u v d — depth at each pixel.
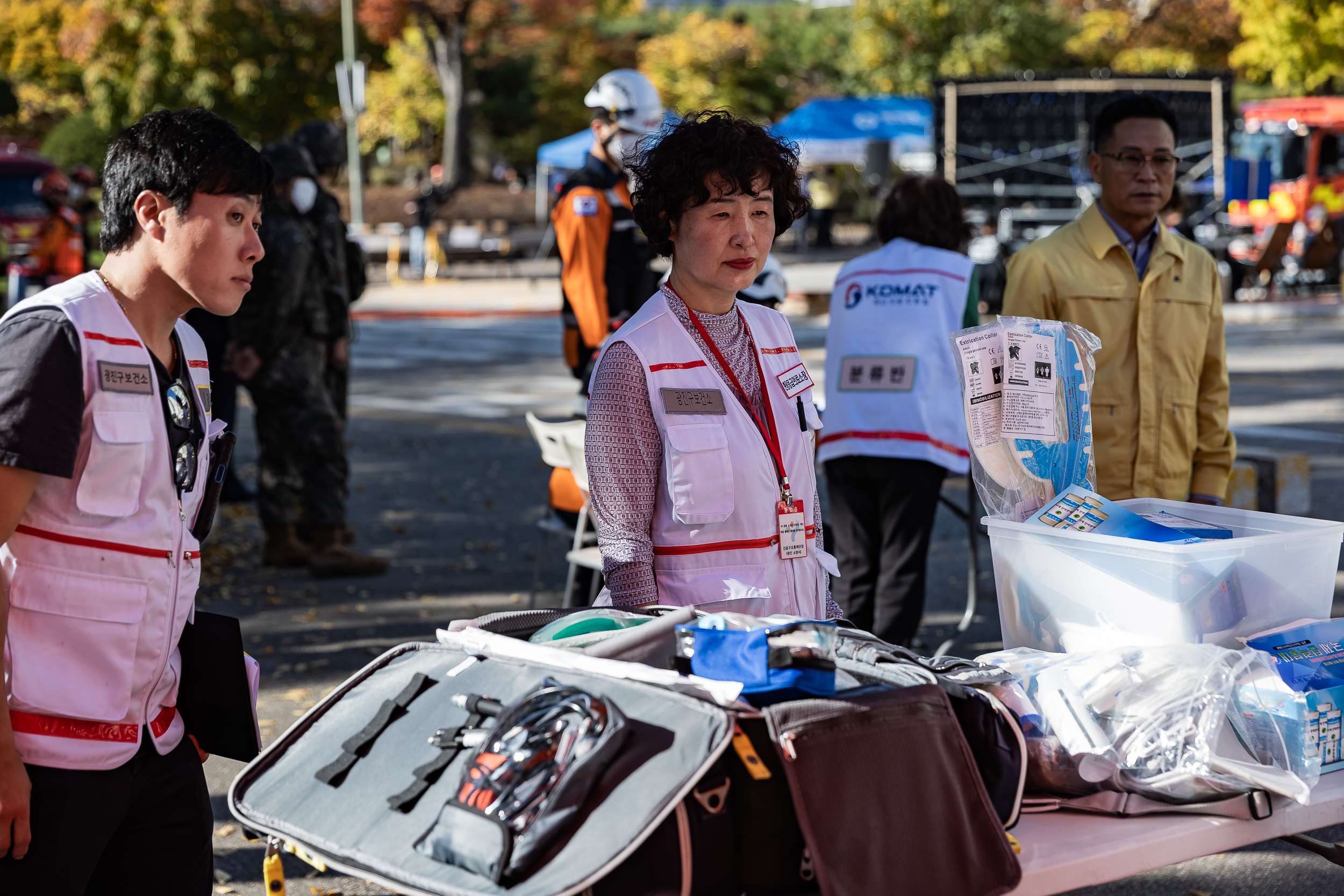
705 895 1.88
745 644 2.09
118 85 44.00
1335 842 4.09
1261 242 23.98
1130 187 3.88
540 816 1.85
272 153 6.91
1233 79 22.25
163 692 2.37
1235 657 2.36
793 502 2.71
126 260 2.24
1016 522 2.71
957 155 23.95
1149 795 2.22
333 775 2.14
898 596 4.88
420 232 32.53
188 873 2.47
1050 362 2.78
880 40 43.47
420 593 7.03
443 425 12.84
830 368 5.02
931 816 1.96
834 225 44.16
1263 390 13.10
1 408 2.06
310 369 7.20
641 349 2.61
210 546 8.09
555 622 2.41
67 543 2.15
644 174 2.65
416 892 1.90
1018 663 2.41
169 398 2.27
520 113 53.75
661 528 2.63
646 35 56.62
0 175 34.09
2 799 2.10
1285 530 2.75
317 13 45.19
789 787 1.89
